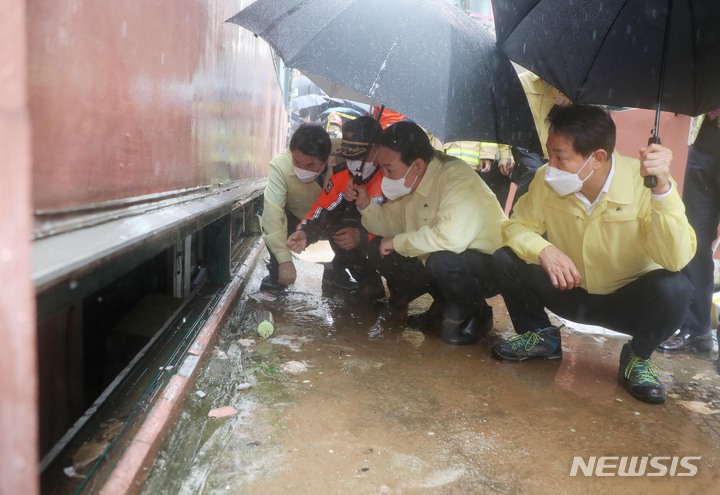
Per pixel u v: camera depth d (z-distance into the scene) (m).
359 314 3.85
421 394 2.59
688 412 2.62
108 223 1.49
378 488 1.82
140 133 1.82
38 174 1.19
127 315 2.96
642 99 2.77
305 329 3.43
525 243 2.90
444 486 1.86
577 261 2.96
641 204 2.67
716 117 3.21
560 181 2.63
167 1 2.04
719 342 3.25
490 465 2.02
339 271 4.46
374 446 2.08
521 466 2.03
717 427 2.48
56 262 1.07
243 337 3.19
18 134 0.76
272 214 3.88
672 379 3.04
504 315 4.17
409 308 4.12
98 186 1.50
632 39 2.69
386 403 2.46
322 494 1.76
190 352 2.63
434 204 3.29
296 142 3.49
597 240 2.78
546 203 2.92
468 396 2.60
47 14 1.20
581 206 2.76
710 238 3.39
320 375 2.71
